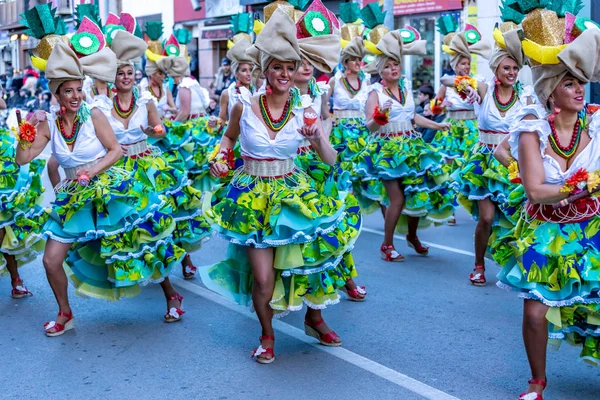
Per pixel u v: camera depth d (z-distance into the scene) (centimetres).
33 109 2169
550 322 410
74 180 534
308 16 511
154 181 598
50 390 455
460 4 1449
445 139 959
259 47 456
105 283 558
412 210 741
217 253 815
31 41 2931
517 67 632
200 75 2244
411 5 1541
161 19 2339
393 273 708
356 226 488
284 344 523
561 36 387
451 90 947
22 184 619
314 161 500
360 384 452
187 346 524
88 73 529
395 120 731
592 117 395
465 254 783
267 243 457
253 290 473
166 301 615
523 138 395
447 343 519
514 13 659
